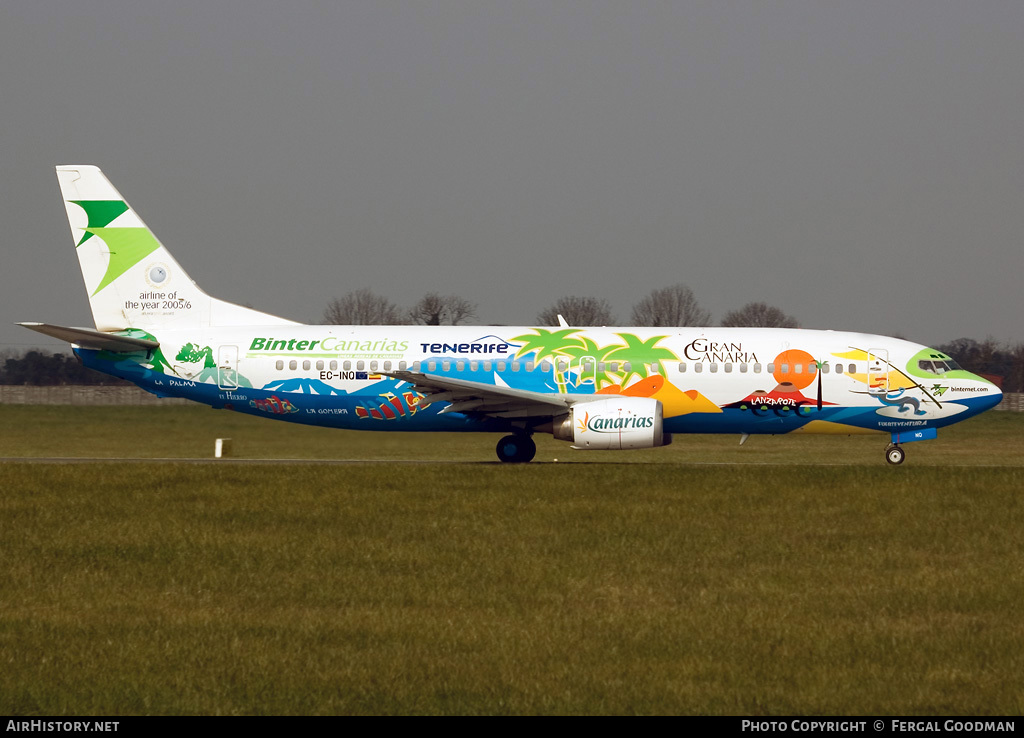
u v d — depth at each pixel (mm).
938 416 130625
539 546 78000
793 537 82250
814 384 130250
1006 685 49500
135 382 136125
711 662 52062
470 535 81688
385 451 160375
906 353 131750
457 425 133000
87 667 50781
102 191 137375
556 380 131000
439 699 46844
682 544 79250
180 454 162375
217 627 57375
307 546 77625
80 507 92938
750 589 66500
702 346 131625
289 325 136625
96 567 71625
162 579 68312
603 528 84688
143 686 48312
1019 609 62438
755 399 130375
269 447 168375
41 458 153125
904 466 123188
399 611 60781
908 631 57688
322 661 51594
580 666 51219
